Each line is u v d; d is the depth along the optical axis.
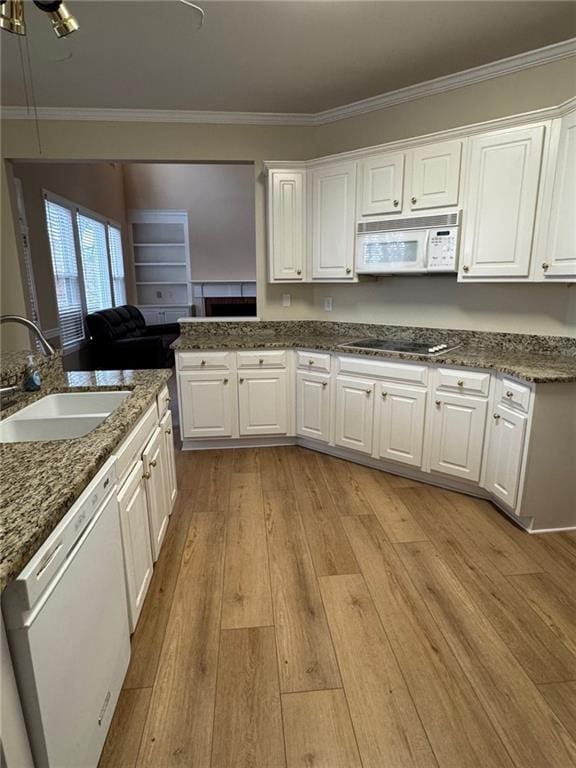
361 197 3.10
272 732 1.37
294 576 2.07
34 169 4.55
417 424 2.87
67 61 2.67
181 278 8.88
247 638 1.72
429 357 2.72
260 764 1.28
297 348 3.43
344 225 3.22
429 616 1.82
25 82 2.95
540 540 2.33
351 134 3.45
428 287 3.25
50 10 1.43
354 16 2.26
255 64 2.74
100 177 6.79
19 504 1.02
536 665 1.59
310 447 3.63
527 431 2.27
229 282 8.70
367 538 2.37
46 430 1.82
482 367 2.53
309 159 3.66
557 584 2.00
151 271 8.83
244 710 1.44
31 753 0.92
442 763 1.28
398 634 1.73
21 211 4.25
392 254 2.99
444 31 2.40
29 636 0.87
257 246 3.77
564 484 2.35
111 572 1.36
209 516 2.60
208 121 3.51
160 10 2.17
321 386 3.32
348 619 1.81
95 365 5.82
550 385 2.20
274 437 3.68
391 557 2.20
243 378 3.45
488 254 2.63
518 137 2.43
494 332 2.99
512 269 2.56
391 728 1.38
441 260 2.77
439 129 3.06
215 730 1.38
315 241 3.41
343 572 2.10
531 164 2.42
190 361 3.38
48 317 4.80
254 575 2.08
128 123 3.47
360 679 1.54
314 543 2.33
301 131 3.61
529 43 2.53
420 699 1.47
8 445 1.38
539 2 2.15
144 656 1.64
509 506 2.45
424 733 1.36
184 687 1.52
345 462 3.35
